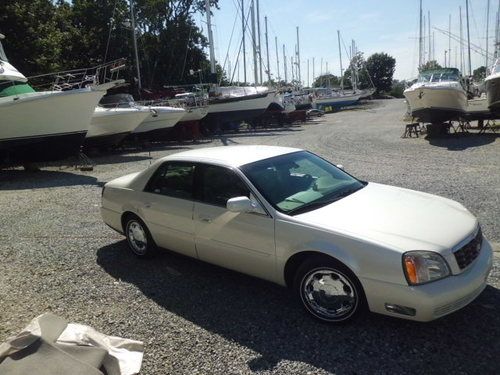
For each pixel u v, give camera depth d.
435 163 11.59
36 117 13.73
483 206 6.97
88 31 36.78
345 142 18.08
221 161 4.61
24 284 5.11
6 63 15.02
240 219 4.21
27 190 11.37
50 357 3.13
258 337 3.67
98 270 5.37
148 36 40.53
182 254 5.09
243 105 27.16
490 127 19.92
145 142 23.17
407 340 3.47
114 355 3.40
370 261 3.41
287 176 4.50
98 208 8.65
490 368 3.08
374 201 4.21
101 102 21.00
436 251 3.34
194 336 3.75
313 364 3.26
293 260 3.93
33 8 27.03
